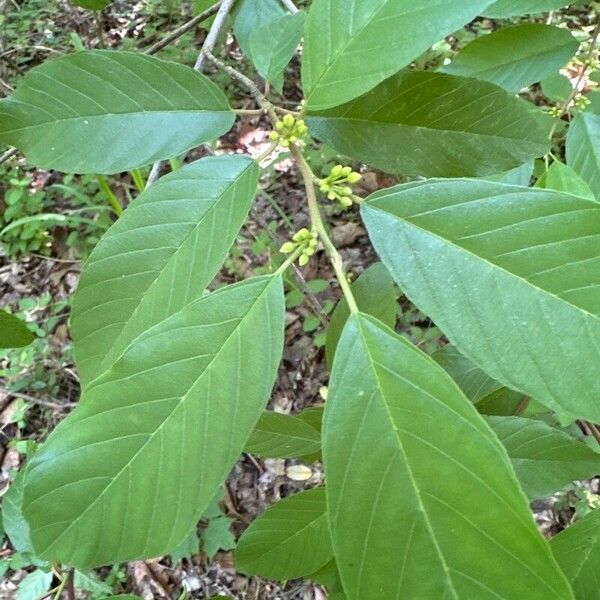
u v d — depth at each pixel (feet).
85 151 0.64
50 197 3.24
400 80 0.70
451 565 0.41
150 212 0.58
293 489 2.40
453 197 0.50
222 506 2.37
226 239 0.57
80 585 1.32
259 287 0.51
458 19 0.52
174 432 0.47
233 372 0.48
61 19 3.61
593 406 0.44
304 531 0.86
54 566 0.93
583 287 0.46
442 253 0.49
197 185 0.59
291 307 2.66
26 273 3.11
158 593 2.21
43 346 2.78
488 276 0.47
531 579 0.40
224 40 1.34
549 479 0.83
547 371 0.45
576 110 1.00
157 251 0.57
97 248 0.57
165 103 0.65
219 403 0.48
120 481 0.46
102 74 0.65
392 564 0.42
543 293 0.46
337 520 0.43
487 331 0.47
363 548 0.43
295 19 0.74
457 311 0.47
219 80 2.95
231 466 0.47
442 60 2.66
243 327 0.49
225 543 2.21
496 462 0.42
